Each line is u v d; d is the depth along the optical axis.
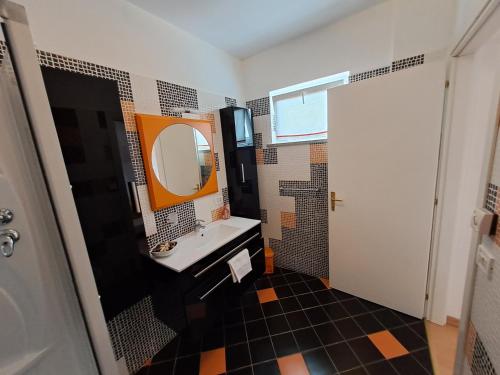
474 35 1.04
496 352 0.65
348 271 1.99
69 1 1.10
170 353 1.54
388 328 1.62
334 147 1.84
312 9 1.58
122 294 1.19
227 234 1.86
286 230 2.44
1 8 0.54
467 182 1.42
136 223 1.29
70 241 0.65
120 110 1.15
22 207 0.65
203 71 1.90
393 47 1.55
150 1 1.36
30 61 0.58
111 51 1.27
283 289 2.17
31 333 0.70
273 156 2.33
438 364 1.33
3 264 0.66
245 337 1.62
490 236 0.73
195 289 1.36
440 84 1.35
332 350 1.47
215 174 2.03
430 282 1.62
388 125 1.57
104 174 1.09
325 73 1.88
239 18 1.62
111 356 0.76
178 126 1.66
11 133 0.62
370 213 1.76
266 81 2.21
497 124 0.72
